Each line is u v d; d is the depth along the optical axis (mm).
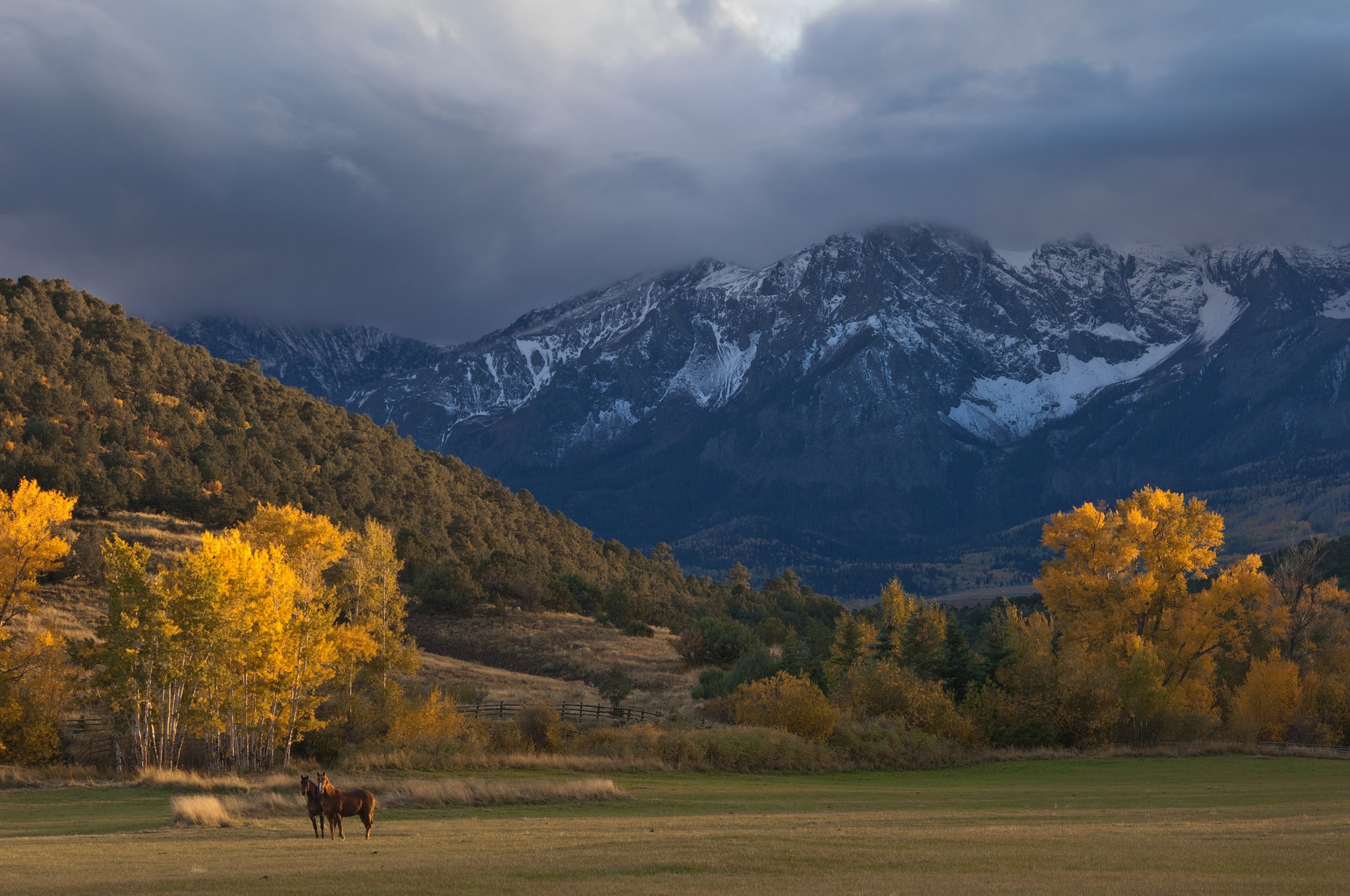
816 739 53094
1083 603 69500
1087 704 61688
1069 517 70250
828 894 14289
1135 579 67562
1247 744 61062
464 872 16875
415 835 23969
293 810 30188
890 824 25875
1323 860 17156
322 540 64062
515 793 33938
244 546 48688
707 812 31281
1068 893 14055
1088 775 48094
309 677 49906
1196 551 67750
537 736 54469
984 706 62625
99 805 32844
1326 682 67188
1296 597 74812
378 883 15703
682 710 71312
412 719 53156
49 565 52469
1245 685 68312
